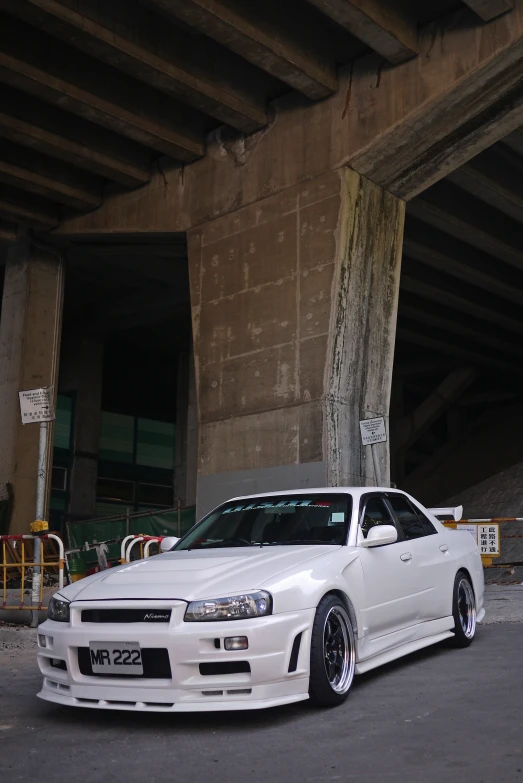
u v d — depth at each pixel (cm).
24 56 1488
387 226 1681
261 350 1669
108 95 1636
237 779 344
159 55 1487
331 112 1636
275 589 450
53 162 1969
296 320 1617
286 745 394
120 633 441
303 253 1633
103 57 1455
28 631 843
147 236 2020
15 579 1466
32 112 1716
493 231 2277
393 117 1523
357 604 514
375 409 1619
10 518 2130
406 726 418
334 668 482
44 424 1054
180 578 472
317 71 1556
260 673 429
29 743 416
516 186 2053
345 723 431
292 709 469
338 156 1608
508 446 3575
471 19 1423
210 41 1600
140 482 3681
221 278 1786
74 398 3209
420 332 3291
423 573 613
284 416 1596
